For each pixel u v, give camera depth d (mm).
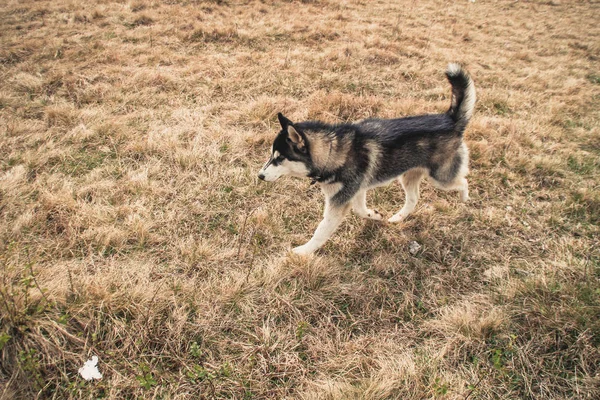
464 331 3047
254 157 5031
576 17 13148
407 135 3643
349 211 4230
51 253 3463
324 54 7824
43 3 9492
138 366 2609
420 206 4559
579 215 4391
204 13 9461
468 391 2619
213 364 2781
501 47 10117
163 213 4102
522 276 3641
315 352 2932
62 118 5363
